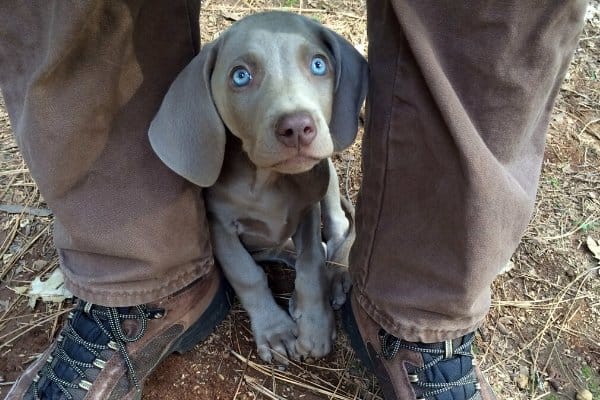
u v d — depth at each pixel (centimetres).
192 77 40
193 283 48
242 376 50
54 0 32
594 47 80
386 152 38
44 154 37
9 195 64
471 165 33
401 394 45
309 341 50
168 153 40
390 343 45
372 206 41
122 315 46
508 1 30
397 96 36
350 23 82
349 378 50
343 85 41
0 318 54
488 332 54
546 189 64
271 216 49
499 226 36
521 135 35
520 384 50
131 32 36
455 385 45
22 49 35
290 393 49
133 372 46
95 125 38
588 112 73
